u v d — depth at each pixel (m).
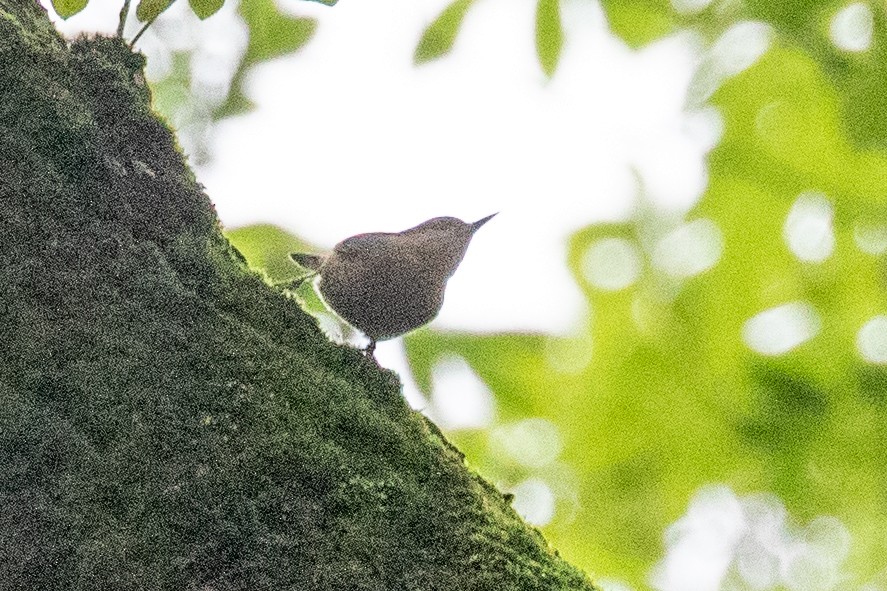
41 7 5.21
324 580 4.00
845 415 10.13
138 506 3.92
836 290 10.03
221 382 4.39
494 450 10.58
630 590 10.77
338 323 9.52
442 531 4.40
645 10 9.59
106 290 4.40
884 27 8.91
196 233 5.05
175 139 5.35
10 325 4.11
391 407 5.02
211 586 3.86
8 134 4.52
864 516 10.54
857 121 9.10
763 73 9.69
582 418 10.34
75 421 4.02
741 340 10.10
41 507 3.80
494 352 10.23
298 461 4.29
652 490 10.46
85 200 4.59
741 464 10.31
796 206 9.93
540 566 4.54
